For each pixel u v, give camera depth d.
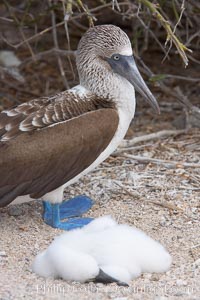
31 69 20.86
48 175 12.98
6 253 12.44
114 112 13.33
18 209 14.05
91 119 13.16
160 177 15.08
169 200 14.24
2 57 20.34
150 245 11.97
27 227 13.43
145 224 13.42
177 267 12.04
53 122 13.11
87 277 11.46
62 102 13.35
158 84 17.31
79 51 13.84
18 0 21.62
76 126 13.08
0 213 13.94
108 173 15.38
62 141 12.95
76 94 13.59
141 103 19.28
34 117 13.10
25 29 21.50
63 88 19.92
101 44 13.62
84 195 14.43
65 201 14.28
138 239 11.98
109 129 13.20
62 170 13.05
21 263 12.13
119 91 13.55
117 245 11.82
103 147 13.26
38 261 11.79
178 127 17.92
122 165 15.62
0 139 12.93
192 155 16.11
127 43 13.71
